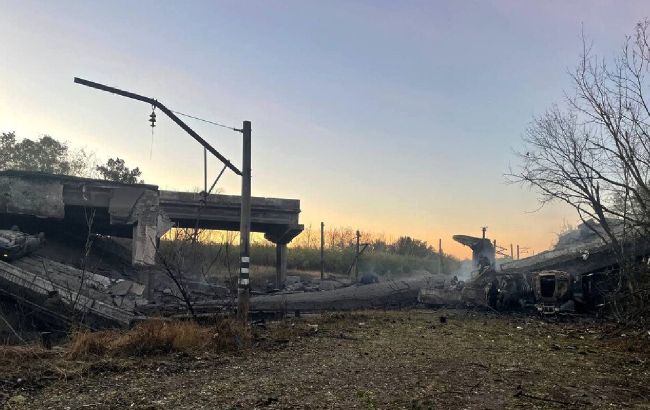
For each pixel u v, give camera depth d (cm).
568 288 2245
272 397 738
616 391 855
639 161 1902
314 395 762
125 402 695
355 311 2172
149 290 2481
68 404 680
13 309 1783
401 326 1712
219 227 3612
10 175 2412
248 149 1441
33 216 2580
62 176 2477
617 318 1836
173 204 3152
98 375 844
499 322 1944
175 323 1199
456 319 2014
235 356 1076
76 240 2995
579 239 3378
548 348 1318
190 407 679
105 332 1191
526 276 2391
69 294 1741
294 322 1767
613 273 2327
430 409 702
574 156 2117
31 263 2081
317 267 5044
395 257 5722
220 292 2691
